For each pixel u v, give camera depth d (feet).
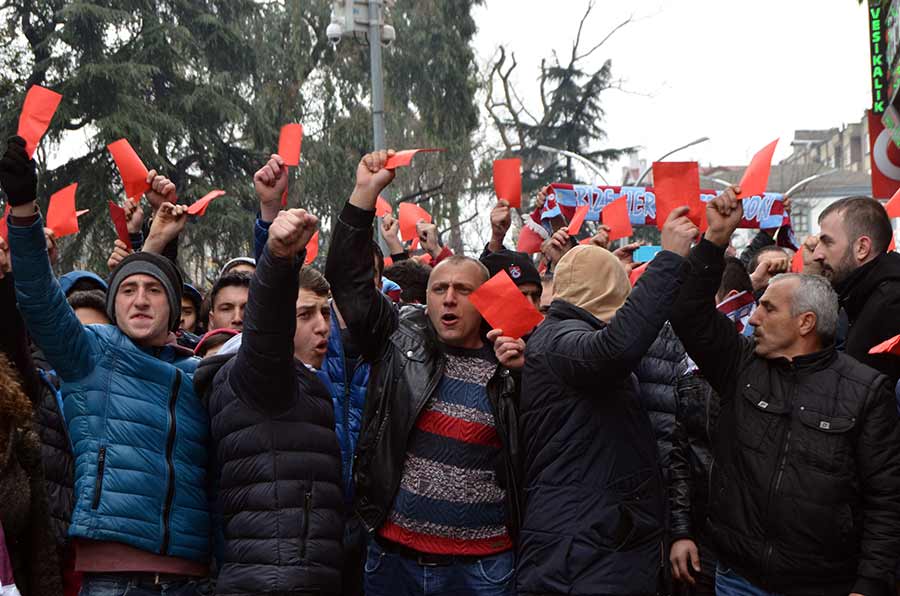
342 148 105.91
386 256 57.52
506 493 14.39
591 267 14.53
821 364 13.75
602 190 28.48
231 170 102.58
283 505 13.05
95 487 13.23
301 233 12.60
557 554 13.42
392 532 14.43
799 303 13.76
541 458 13.82
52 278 13.15
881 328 15.89
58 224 16.19
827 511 13.25
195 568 13.67
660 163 13.57
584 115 146.92
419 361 14.61
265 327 12.79
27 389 13.79
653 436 14.32
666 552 14.17
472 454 14.34
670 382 17.49
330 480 13.48
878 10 31.48
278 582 12.80
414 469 14.37
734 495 13.82
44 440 14.69
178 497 13.56
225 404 13.35
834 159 249.75
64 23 96.48
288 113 108.58
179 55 98.84
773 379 13.89
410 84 109.40
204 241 94.17
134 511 13.24
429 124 109.91
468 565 14.34
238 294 18.31
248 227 95.66
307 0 107.96
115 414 13.51
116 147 16.28
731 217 13.75
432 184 111.34
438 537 14.30
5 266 12.89
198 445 13.89
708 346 14.11
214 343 16.08
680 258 13.08
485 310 14.02
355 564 16.21
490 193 117.29
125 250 18.01
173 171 96.02
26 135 12.92
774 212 28.37
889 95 30.63
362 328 14.84
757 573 13.57
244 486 13.15
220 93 100.48
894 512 13.20
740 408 13.96
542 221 28.17
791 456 13.46
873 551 13.14
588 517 13.48
